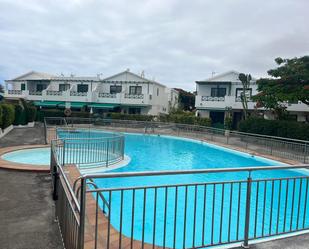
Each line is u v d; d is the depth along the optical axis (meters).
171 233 6.11
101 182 9.86
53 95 38.97
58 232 4.32
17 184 7.10
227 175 12.24
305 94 17.95
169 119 32.56
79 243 2.89
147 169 12.51
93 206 5.59
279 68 20.44
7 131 20.03
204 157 16.56
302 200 9.17
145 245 4.10
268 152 16.52
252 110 30.00
